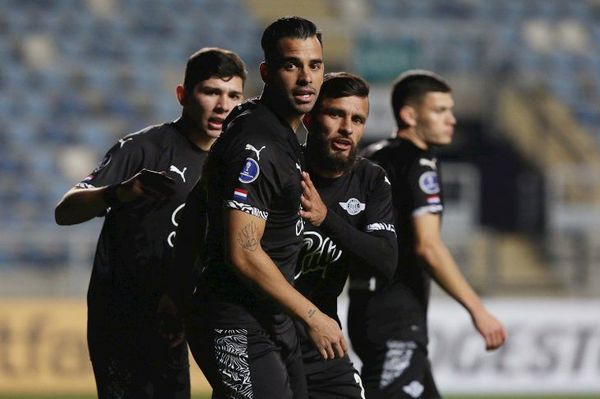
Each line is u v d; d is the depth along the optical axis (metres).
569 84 79.12
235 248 13.90
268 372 14.51
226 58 18.00
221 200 14.27
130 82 74.00
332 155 16.38
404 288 20.09
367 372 20.14
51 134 68.69
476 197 70.88
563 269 65.12
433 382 20.39
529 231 70.06
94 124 70.12
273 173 14.09
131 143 17.80
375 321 20.00
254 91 72.81
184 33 78.25
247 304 14.53
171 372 18.00
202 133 18.06
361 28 75.44
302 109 14.43
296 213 14.63
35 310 43.94
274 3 81.56
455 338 44.50
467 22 81.44
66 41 75.38
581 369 45.88
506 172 74.69
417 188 20.11
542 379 45.47
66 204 16.75
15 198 63.91
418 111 20.81
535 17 83.56
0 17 75.62
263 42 14.52
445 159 74.75
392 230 17.06
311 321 13.92
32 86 71.69
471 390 44.69
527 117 75.69
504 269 66.19
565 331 45.88
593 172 71.25
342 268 16.97
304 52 14.27
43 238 56.03
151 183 15.56
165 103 73.38
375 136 64.38
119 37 76.75
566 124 76.56
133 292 17.86
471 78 74.00
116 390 18.02
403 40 62.34
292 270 15.01
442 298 55.00
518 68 79.69
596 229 68.12
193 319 14.78
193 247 15.29
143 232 17.69
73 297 55.28
